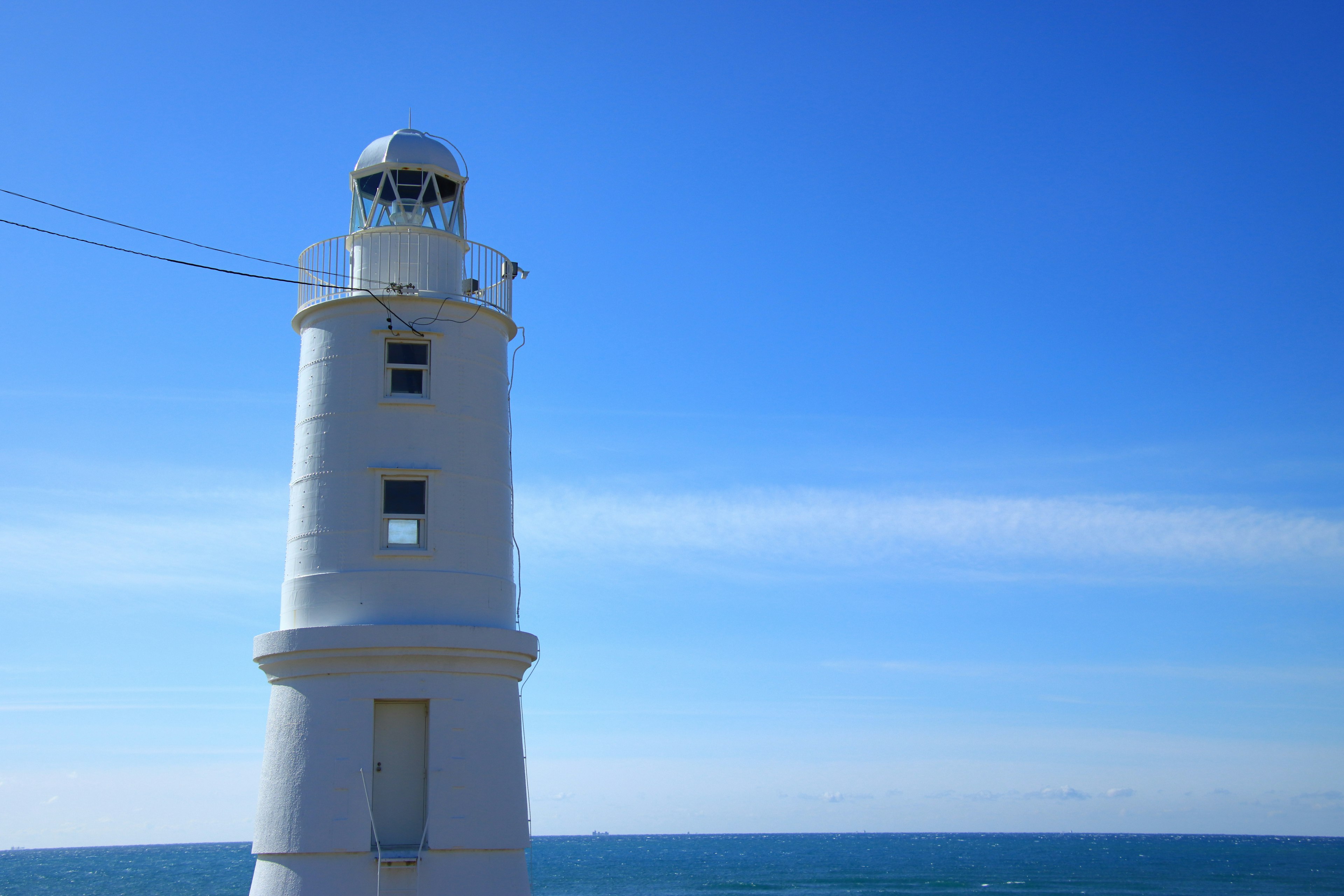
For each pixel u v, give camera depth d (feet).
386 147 77.87
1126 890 380.78
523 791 71.26
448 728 68.23
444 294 75.87
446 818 66.90
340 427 72.59
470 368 75.31
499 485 75.31
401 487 71.82
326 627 67.77
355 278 75.92
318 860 65.92
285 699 69.41
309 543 71.46
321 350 74.69
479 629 69.46
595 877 490.08
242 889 445.78
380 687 68.08
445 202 79.46
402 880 65.72
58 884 480.64
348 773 66.74
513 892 68.80
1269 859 631.56
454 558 71.46
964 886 406.41
